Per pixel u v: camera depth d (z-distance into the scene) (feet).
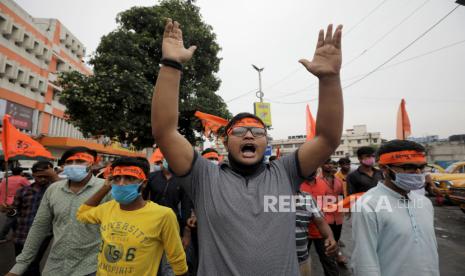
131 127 29.35
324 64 4.74
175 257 6.79
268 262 4.23
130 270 6.25
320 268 14.39
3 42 60.49
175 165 4.89
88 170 8.48
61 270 7.59
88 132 31.94
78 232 7.73
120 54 29.94
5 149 15.33
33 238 8.00
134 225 6.55
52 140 70.69
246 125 5.20
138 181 6.73
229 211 4.52
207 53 34.71
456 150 105.50
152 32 32.27
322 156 4.85
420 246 5.85
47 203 8.25
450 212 29.86
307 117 18.57
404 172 6.15
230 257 4.30
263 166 5.32
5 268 14.08
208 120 22.77
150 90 29.07
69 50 86.38
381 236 6.11
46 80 73.92
